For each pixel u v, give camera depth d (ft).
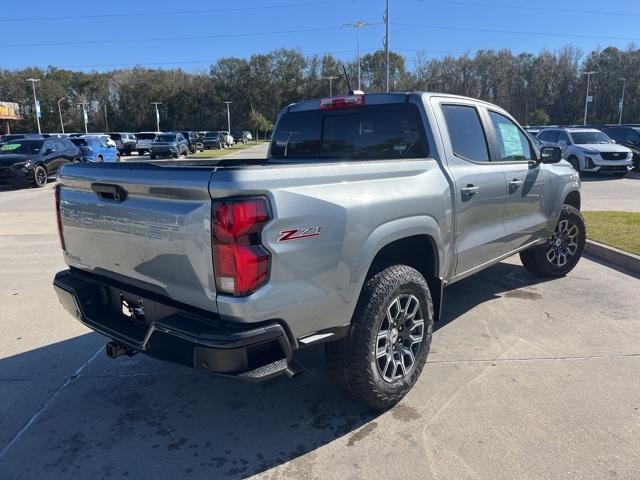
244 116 367.66
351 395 10.27
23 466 9.18
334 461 9.15
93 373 12.67
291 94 363.56
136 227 9.00
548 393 11.19
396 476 8.70
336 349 9.84
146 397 11.55
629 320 15.21
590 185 52.31
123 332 9.63
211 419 10.62
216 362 7.93
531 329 14.67
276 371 8.37
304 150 14.85
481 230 13.55
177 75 374.02
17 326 15.67
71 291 10.47
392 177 10.44
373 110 13.11
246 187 7.73
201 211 7.91
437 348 13.55
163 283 8.87
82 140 80.84
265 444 9.72
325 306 8.91
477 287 18.52
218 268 7.87
